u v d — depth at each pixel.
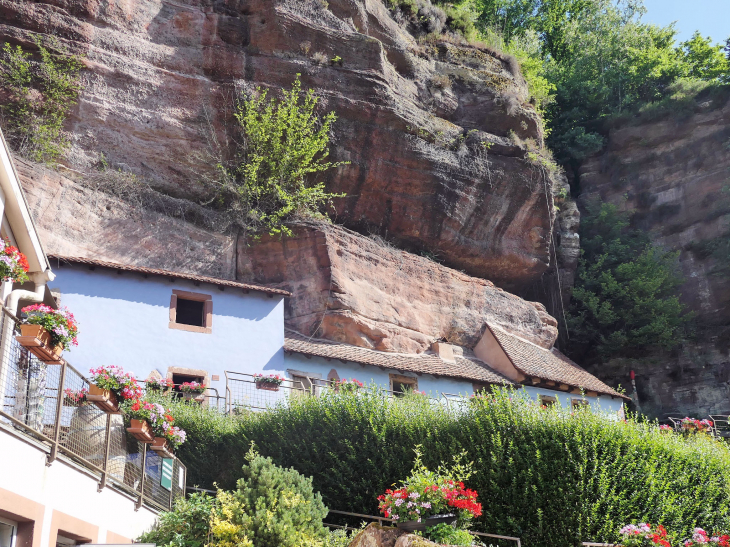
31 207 18.80
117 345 18.05
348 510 14.27
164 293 19.12
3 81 20.30
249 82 23.52
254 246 22.67
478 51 29.86
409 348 23.42
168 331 18.81
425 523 10.09
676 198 34.03
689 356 30.80
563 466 12.94
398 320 23.45
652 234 33.91
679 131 34.78
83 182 20.66
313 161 24.11
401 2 29.14
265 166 23.44
